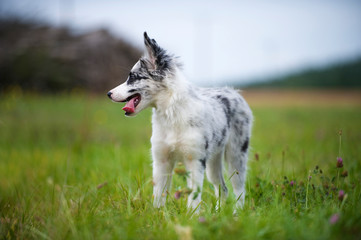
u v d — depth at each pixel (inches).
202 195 170.4
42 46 627.2
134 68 154.0
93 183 182.1
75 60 624.1
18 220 135.6
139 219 129.5
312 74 1219.2
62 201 147.4
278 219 119.0
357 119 453.4
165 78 149.2
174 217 133.1
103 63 621.3
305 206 137.8
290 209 133.2
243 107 181.8
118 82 609.0
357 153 213.0
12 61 597.3
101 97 582.9
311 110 587.5
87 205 151.9
